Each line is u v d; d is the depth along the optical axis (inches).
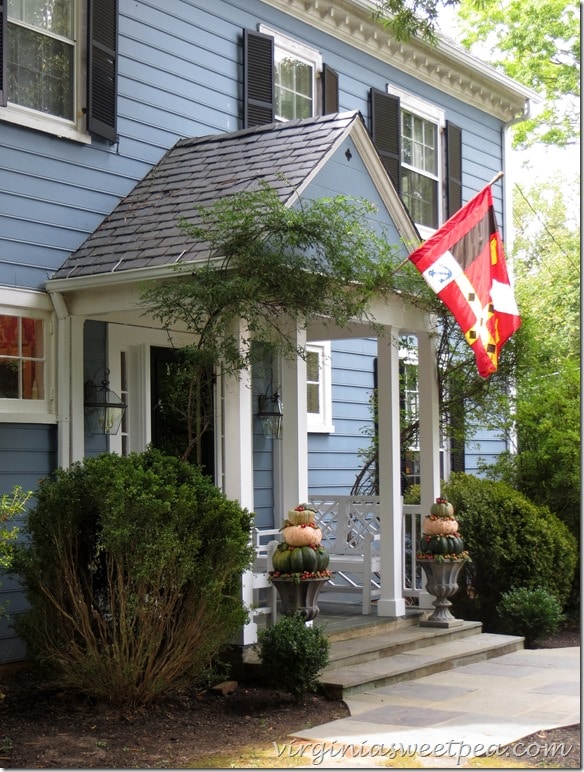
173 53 429.1
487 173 668.1
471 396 462.6
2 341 352.5
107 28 391.9
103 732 272.2
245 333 330.0
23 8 368.2
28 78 367.6
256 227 317.1
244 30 465.1
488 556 456.4
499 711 299.0
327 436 524.4
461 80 626.5
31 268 359.9
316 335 438.3
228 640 318.7
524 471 528.7
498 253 398.9
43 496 304.5
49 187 369.4
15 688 324.2
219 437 411.2
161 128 420.5
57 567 299.3
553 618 431.5
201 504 298.2
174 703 300.8
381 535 411.8
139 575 278.8
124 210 385.7
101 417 379.2
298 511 340.2
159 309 328.5
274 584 333.7
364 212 383.9
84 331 381.7
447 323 429.4
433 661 358.0
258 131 397.4
